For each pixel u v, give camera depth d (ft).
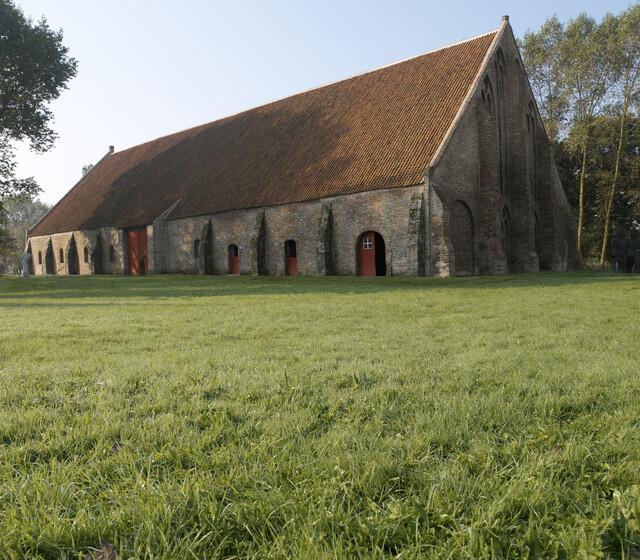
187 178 138.31
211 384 14.30
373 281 76.07
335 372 15.78
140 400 13.25
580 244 141.49
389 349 20.04
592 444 9.48
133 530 7.04
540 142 114.73
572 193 152.15
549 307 35.14
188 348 21.07
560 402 11.91
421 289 57.26
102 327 27.55
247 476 8.41
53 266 180.04
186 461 9.26
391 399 12.87
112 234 149.79
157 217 131.54
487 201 95.86
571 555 6.44
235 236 115.34
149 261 134.21
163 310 37.45
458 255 90.84
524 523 7.11
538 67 144.56
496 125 101.71
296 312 34.81
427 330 25.30
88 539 6.95
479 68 97.35
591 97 129.90
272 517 7.29
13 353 20.17
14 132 127.95
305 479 8.27
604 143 133.18
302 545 6.56
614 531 6.86
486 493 7.80
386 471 8.58
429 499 7.60
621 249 101.55
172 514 7.24
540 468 8.39
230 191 118.93
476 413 11.34
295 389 13.76
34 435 10.69
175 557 6.43
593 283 59.82
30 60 117.80
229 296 51.83
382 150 96.37
